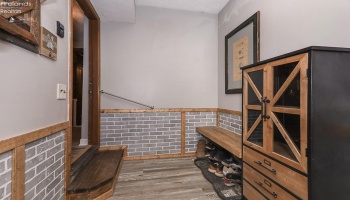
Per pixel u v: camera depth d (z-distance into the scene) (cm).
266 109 149
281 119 138
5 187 98
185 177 247
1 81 95
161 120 330
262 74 160
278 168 134
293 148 122
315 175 106
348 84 111
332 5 138
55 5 153
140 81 325
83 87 309
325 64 108
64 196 171
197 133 344
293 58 121
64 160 172
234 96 288
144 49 326
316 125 107
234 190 208
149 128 326
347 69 111
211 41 348
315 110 107
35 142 125
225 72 312
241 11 270
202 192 209
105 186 199
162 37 331
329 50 108
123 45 319
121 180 237
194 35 342
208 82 348
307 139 109
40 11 128
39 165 130
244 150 182
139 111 322
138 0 308
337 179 109
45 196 138
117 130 316
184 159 320
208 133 278
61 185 165
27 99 116
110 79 316
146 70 327
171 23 334
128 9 278
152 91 328
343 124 110
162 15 331
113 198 197
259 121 160
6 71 98
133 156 320
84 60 307
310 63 107
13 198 103
